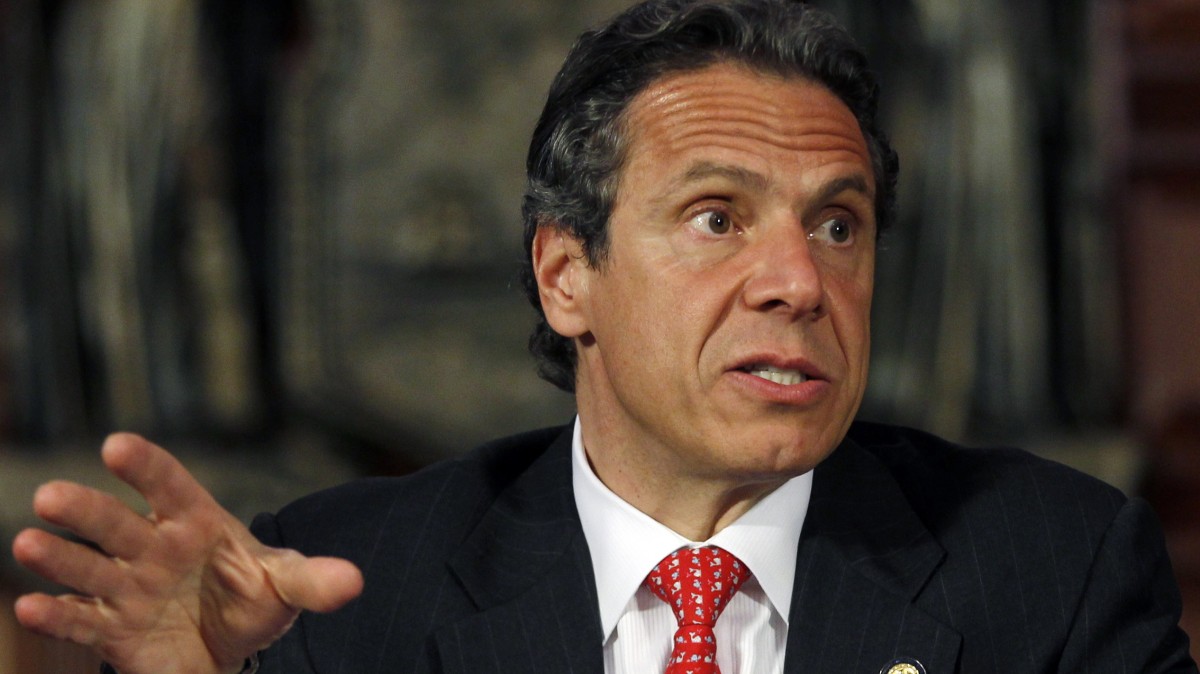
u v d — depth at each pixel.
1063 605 5.65
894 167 6.05
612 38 5.59
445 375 14.35
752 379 5.20
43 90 14.31
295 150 14.41
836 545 5.75
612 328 5.49
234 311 14.40
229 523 4.56
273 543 6.14
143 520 4.46
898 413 14.31
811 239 5.39
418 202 14.31
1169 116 14.77
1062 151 14.50
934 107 14.26
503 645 5.62
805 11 5.57
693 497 5.60
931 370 14.32
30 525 13.77
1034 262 14.38
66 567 4.36
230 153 14.38
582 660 5.57
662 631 5.65
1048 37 14.46
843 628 5.54
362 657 5.72
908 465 6.25
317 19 14.35
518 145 14.28
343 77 14.38
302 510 6.34
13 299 14.38
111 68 14.25
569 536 5.89
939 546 5.78
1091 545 5.81
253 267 14.44
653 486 5.65
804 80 5.43
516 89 14.28
